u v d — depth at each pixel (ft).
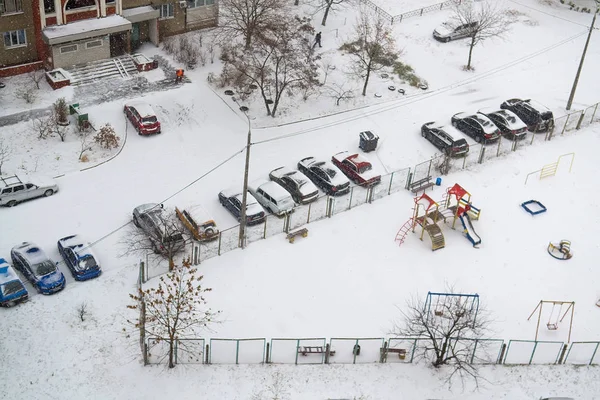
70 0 185.98
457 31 219.20
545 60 218.59
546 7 248.52
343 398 112.37
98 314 121.90
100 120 171.12
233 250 138.92
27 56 183.01
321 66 201.26
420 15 229.66
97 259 132.87
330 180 156.66
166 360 115.24
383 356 118.01
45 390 108.88
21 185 144.36
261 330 122.21
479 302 131.44
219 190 156.04
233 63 185.57
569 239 149.18
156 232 135.44
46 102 174.09
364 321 126.00
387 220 150.82
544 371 119.85
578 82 209.77
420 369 118.52
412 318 124.16
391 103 192.13
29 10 175.94
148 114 167.73
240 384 112.98
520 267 141.08
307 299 129.49
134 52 198.90
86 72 185.06
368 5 231.50
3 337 116.06
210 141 170.60
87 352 115.14
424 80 202.49
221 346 118.11
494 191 161.68
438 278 136.77
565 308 132.36
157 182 156.25
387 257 140.77
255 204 147.23
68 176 154.51
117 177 156.25
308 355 118.42
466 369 116.16
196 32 210.38
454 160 171.63
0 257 132.77
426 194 152.15
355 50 198.90
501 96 199.31
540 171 169.27
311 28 213.05
